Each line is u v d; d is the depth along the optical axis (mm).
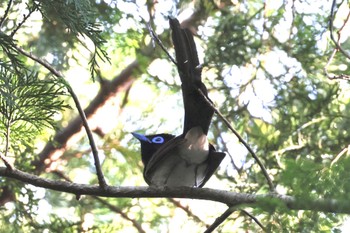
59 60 12805
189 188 7664
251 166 11734
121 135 14211
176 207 13430
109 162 14164
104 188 7695
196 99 8070
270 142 11945
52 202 12422
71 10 7355
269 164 11695
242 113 12328
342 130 11625
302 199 5457
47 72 12805
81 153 14266
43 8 7355
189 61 8094
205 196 7602
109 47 13531
